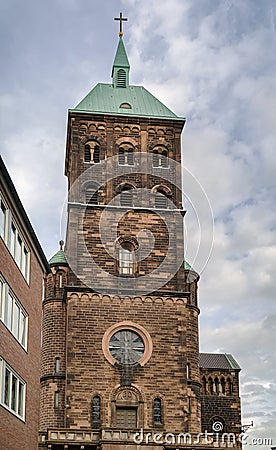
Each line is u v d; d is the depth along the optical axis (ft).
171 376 237.45
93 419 229.66
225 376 324.60
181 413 233.55
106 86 279.28
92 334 239.09
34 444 174.81
